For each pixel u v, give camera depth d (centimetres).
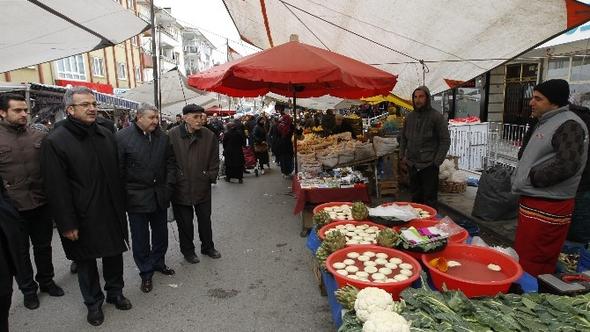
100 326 325
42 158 289
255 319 333
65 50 449
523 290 214
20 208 349
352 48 598
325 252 278
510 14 346
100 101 1181
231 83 632
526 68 938
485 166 837
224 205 771
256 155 1202
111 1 348
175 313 345
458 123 955
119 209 328
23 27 365
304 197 521
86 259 312
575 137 264
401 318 162
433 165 497
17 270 252
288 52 436
